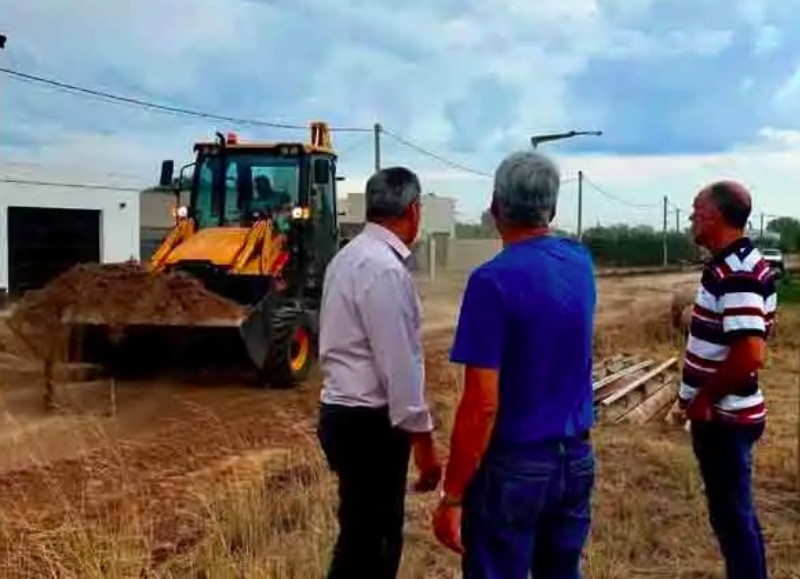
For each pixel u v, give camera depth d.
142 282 9.40
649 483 6.59
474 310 3.06
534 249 3.14
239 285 10.43
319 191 11.61
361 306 3.67
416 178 3.78
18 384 10.07
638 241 59.03
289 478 6.62
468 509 3.18
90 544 4.82
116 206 26.88
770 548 5.20
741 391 4.02
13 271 24.22
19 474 6.72
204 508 5.71
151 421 8.62
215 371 10.80
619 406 10.45
